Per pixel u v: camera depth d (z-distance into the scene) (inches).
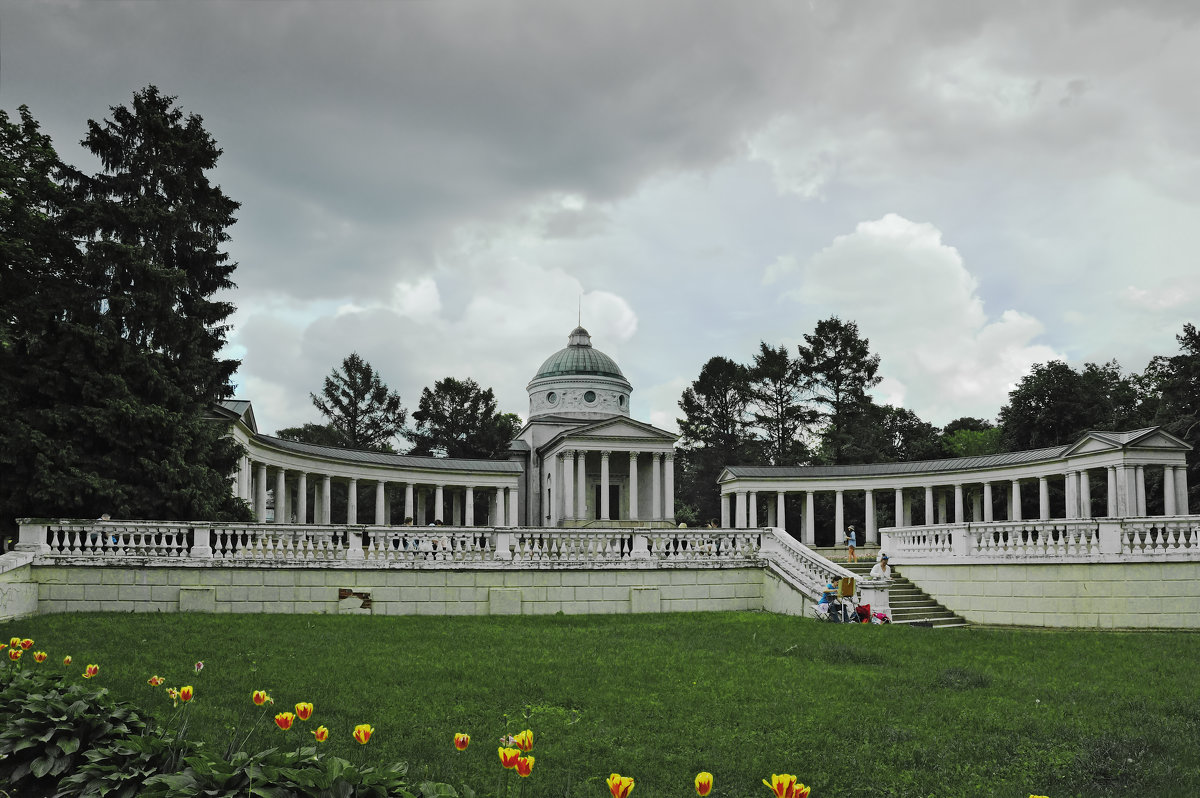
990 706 544.7
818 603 1068.5
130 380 1301.7
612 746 463.5
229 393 1611.7
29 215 1213.7
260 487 2078.0
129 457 1274.6
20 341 1247.5
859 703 556.4
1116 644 826.2
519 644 792.9
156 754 361.4
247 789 322.0
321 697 552.7
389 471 2669.8
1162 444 2043.6
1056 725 495.2
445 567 1083.3
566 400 3528.5
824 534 3201.3
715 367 3954.2
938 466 2541.8
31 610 984.9
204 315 1512.1
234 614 1004.6
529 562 1109.7
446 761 429.1
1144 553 997.2
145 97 1476.4
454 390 3887.8
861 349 3570.4
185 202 1478.8
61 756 377.7
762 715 525.0
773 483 2704.2
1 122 1219.9
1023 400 2859.3
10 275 1237.7
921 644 813.2
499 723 504.1
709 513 3737.7
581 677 633.6
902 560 1216.8
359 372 4042.8
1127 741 459.8
